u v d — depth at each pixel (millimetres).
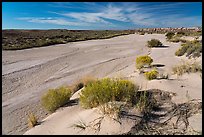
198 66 11969
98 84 7535
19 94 12469
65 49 35562
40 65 21328
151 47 34125
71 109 7781
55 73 17828
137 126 5648
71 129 6066
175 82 9555
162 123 5734
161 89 8523
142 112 6195
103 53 29484
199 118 5828
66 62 22922
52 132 6242
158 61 18594
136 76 12219
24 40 54625
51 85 14227
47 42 44000
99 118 6137
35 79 15922
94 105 7105
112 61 22359
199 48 17891
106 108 6270
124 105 6395
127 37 70125
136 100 6879
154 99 7215
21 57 26703
